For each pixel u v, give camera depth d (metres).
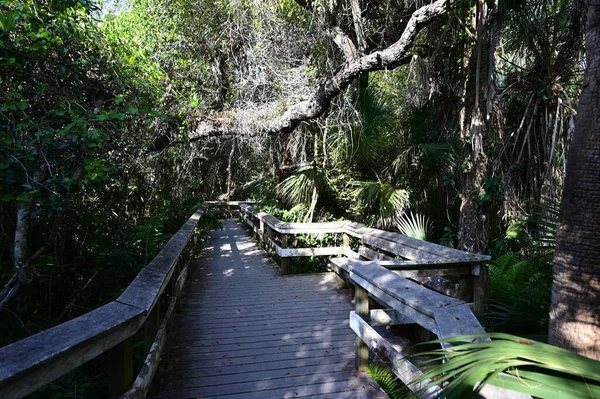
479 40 4.74
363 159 8.02
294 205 8.66
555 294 2.02
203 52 7.81
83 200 4.52
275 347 3.54
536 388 0.94
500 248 5.35
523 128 6.06
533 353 1.03
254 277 6.14
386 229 7.55
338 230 6.22
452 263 3.24
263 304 4.79
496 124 5.65
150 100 4.60
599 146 1.89
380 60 4.74
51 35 3.53
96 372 3.69
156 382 2.75
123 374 1.85
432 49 5.73
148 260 5.29
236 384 2.90
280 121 6.28
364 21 5.58
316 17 5.68
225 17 7.62
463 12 5.12
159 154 7.13
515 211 5.98
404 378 2.22
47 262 3.97
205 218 9.33
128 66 4.35
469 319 1.78
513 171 6.05
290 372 3.08
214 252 8.30
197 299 5.00
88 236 4.95
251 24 7.42
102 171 3.58
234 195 16.70
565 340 1.93
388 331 3.81
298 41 7.09
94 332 1.52
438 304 1.97
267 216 7.78
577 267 1.91
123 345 1.85
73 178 3.48
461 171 5.45
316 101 5.65
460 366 1.12
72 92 3.93
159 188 8.11
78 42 3.93
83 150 3.52
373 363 3.21
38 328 3.99
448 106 6.32
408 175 7.77
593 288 1.86
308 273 6.43
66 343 1.38
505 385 0.97
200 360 3.28
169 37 6.84
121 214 5.63
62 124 3.91
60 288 4.37
